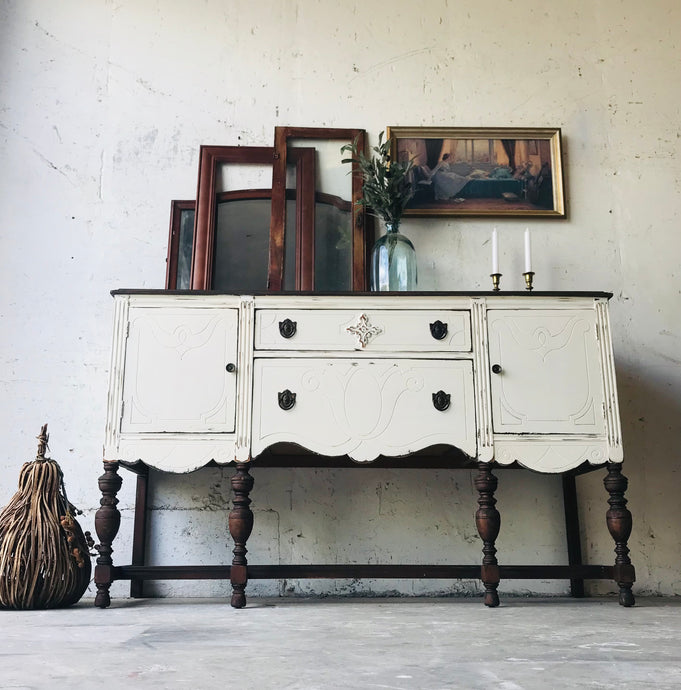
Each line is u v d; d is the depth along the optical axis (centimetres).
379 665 120
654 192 302
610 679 109
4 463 269
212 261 284
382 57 310
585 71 312
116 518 220
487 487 220
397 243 274
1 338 277
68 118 298
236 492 219
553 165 302
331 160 298
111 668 118
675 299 293
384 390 226
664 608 214
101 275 286
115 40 306
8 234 286
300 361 227
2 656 130
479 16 314
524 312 232
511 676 111
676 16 315
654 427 283
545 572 219
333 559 265
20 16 305
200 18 310
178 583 261
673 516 275
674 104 310
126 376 224
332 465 264
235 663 122
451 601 241
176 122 300
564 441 224
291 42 310
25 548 211
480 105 308
